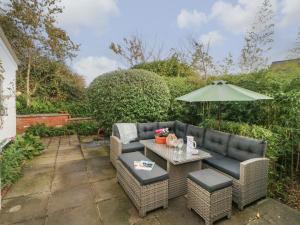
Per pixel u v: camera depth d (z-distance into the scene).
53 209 2.45
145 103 4.84
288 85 3.50
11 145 4.29
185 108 5.37
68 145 5.51
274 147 3.05
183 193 2.86
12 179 3.13
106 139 6.19
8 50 5.01
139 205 2.32
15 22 7.05
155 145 3.44
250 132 3.24
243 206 2.45
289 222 2.22
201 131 3.86
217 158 3.10
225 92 3.09
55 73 8.80
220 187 2.15
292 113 3.17
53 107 7.95
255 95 3.02
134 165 2.66
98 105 5.18
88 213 2.38
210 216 2.11
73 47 8.45
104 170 3.73
